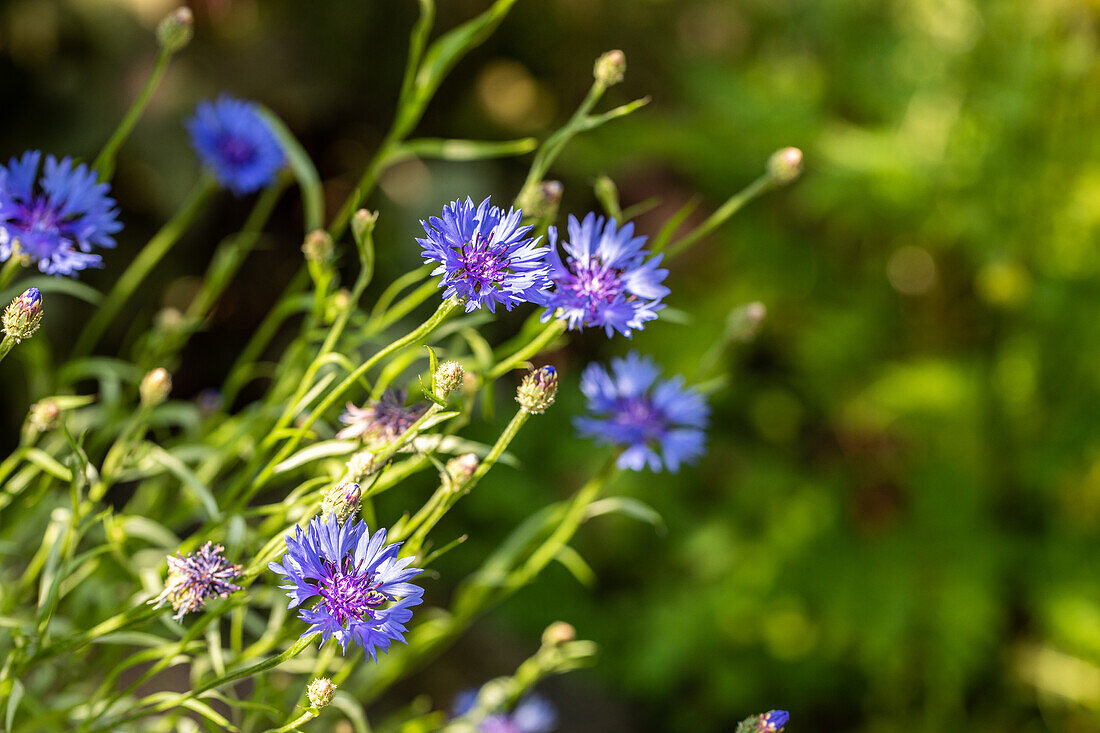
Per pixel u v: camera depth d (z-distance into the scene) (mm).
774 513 1712
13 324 649
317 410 678
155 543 820
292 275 1858
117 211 725
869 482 1707
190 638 677
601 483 773
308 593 620
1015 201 1586
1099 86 1524
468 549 1705
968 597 1593
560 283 663
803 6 1855
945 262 1725
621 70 726
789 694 1724
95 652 835
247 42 1788
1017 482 1712
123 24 1652
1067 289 1607
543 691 1688
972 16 1607
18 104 1624
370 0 1913
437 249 623
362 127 1995
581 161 1836
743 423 1829
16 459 717
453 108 2104
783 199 1822
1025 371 1659
